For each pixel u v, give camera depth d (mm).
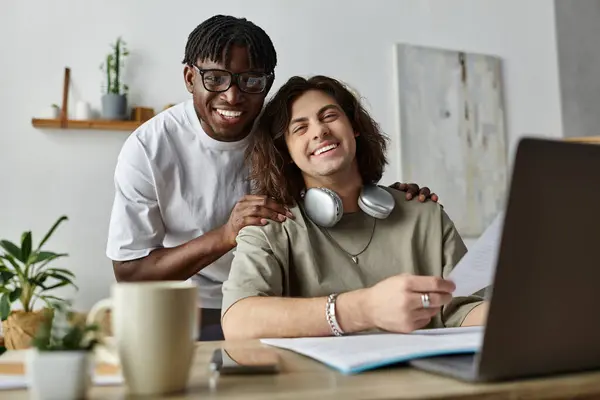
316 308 906
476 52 3443
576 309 546
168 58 2850
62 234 2668
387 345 732
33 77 2691
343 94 1389
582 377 567
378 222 1274
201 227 1907
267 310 961
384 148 1471
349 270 1203
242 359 686
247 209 1255
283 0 3055
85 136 2717
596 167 526
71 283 2484
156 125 1860
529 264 514
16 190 2639
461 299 1206
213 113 1662
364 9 3203
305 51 3070
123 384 577
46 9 2729
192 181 1868
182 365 544
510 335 530
